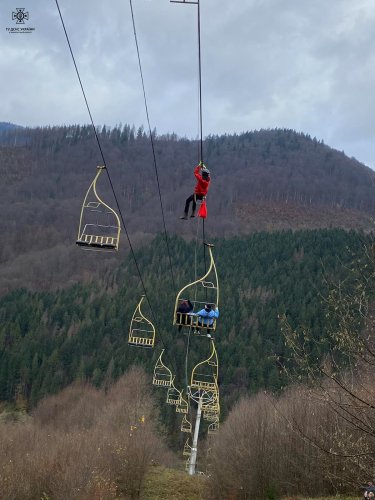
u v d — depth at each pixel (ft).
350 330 32.45
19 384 211.61
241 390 170.81
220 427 116.78
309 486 67.97
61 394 190.49
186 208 44.24
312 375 36.50
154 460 114.93
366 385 35.17
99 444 93.50
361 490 56.03
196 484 98.22
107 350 214.69
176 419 183.83
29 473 79.61
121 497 87.66
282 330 36.73
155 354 200.95
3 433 105.60
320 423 55.98
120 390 174.81
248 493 81.20
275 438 78.23
